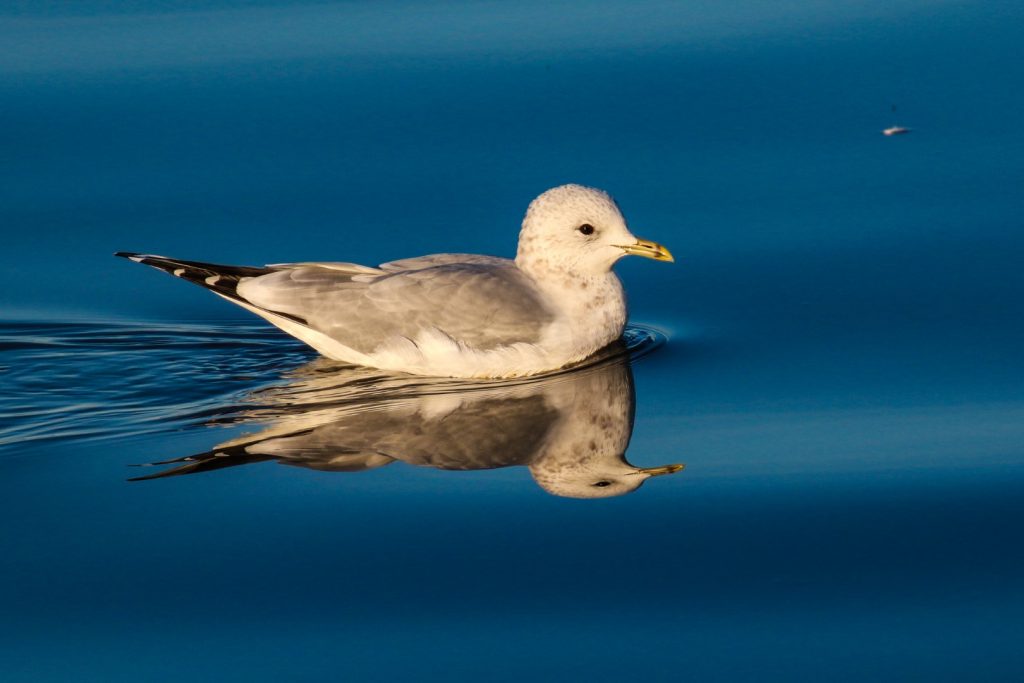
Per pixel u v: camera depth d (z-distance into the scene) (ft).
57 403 44.50
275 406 43.98
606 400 44.78
